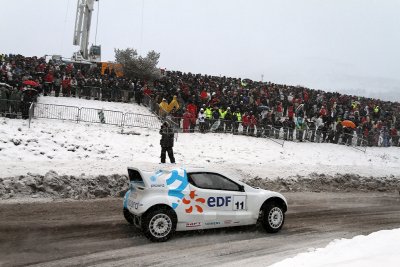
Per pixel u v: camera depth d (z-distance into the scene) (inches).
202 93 1073.5
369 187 737.0
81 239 331.3
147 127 884.0
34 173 486.9
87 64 1355.8
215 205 358.3
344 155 995.3
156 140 813.2
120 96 1064.2
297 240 366.0
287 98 1283.2
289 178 676.1
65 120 819.4
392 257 244.7
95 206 444.8
